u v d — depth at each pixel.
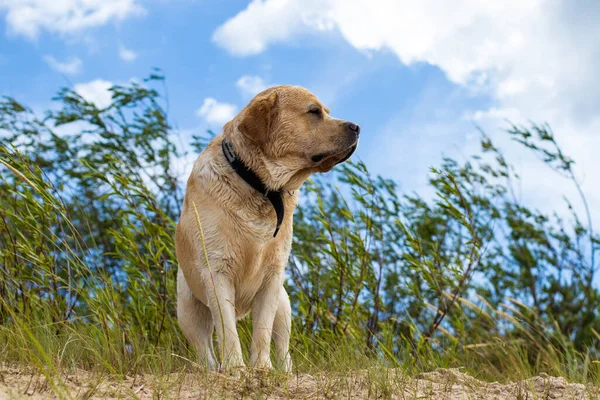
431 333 6.19
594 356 7.37
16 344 3.91
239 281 4.39
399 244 8.40
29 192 4.97
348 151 4.43
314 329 6.00
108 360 3.95
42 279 5.22
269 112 4.25
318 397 3.43
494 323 7.34
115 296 5.08
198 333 4.73
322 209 6.14
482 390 3.94
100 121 9.32
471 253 6.39
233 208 4.22
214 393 3.34
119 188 6.11
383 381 3.65
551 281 10.34
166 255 6.95
